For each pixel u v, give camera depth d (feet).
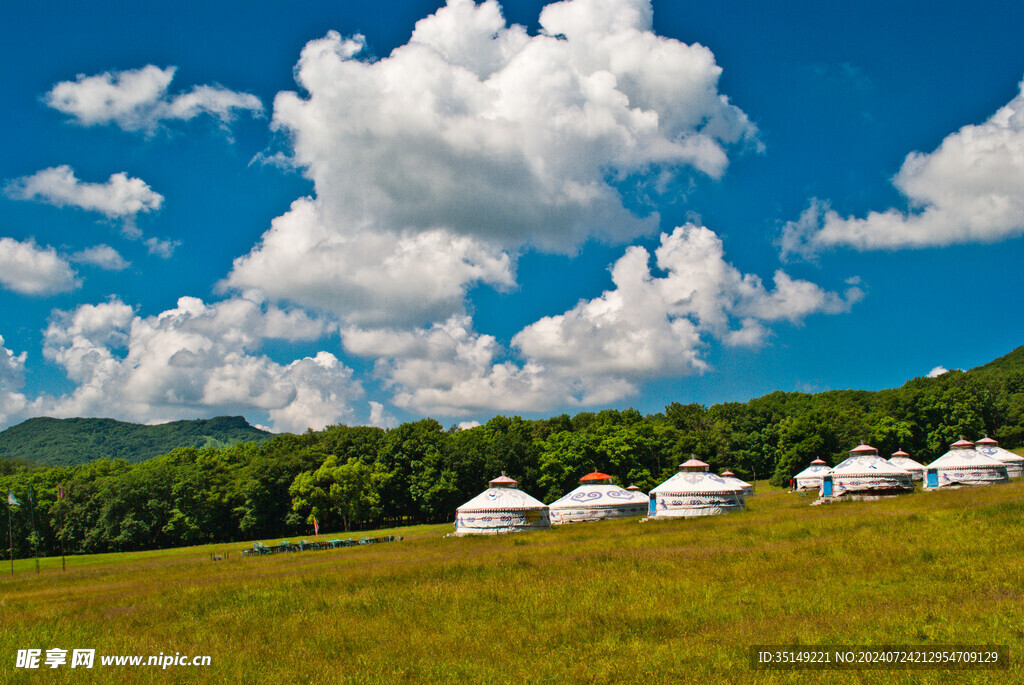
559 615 68.80
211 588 102.89
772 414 529.86
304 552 181.47
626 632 60.59
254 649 63.00
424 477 329.31
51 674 58.08
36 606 100.12
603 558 104.88
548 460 328.08
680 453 369.30
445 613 73.31
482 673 51.60
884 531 106.01
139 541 315.58
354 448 362.74
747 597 70.28
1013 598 60.95
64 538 318.86
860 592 68.03
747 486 303.68
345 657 58.95
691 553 102.63
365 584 96.89
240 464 402.93
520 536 172.65
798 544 101.55
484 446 366.02
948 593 64.34
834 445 380.78
